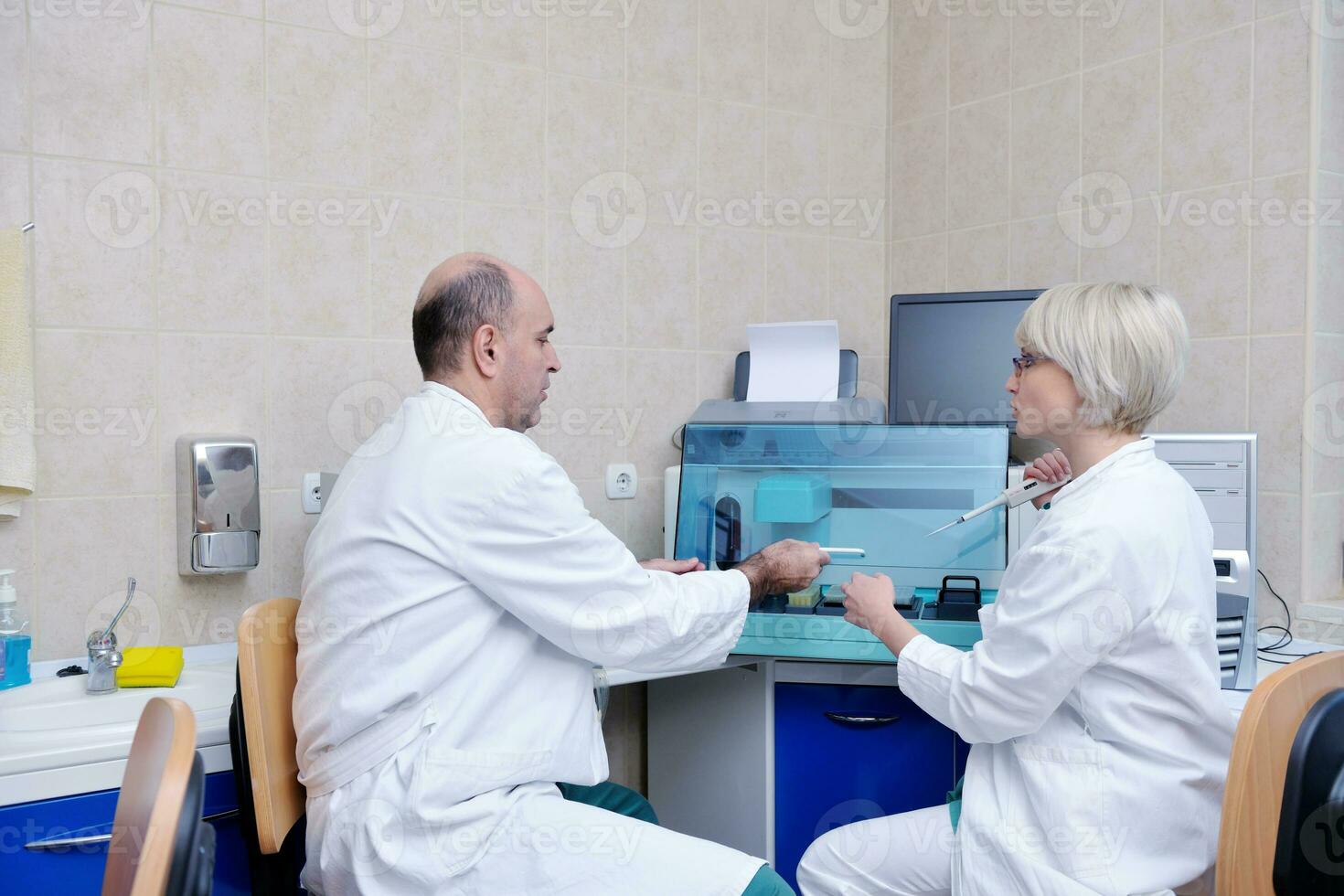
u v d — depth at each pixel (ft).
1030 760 4.31
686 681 7.28
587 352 7.84
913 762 6.41
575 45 7.72
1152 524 4.17
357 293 6.89
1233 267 6.93
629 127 7.99
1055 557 4.16
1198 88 7.11
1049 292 4.67
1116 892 3.99
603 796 5.30
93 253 6.03
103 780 4.76
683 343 8.32
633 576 4.69
